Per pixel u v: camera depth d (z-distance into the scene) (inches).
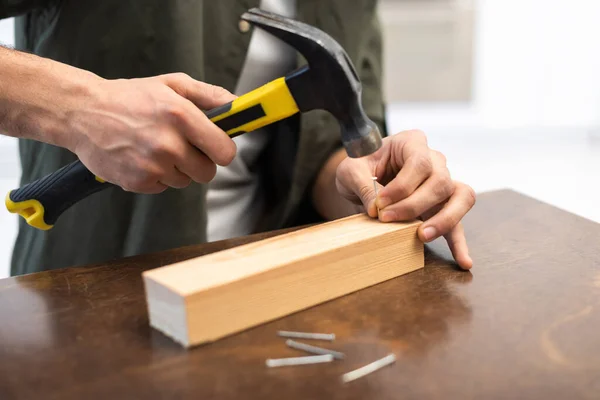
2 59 30.5
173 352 25.0
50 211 35.3
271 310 27.4
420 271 33.4
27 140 45.3
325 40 27.6
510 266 33.7
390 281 32.1
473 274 32.8
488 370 23.4
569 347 25.0
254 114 30.4
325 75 28.1
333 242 30.0
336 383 22.8
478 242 37.6
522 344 25.2
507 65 102.1
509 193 47.8
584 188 92.6
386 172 39.3
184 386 22.7
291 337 26.2
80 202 44.6
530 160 103.9
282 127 49.1
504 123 107.8
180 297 24.6
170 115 29.1
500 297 29.8
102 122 30.1
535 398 21.6
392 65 102.8
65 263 46.2
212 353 24.9
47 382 23.0
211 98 32.4
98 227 44.9
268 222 52.4
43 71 30.9
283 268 27.4
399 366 23.8
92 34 41.3
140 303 29.5
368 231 31.7
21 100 30.6
